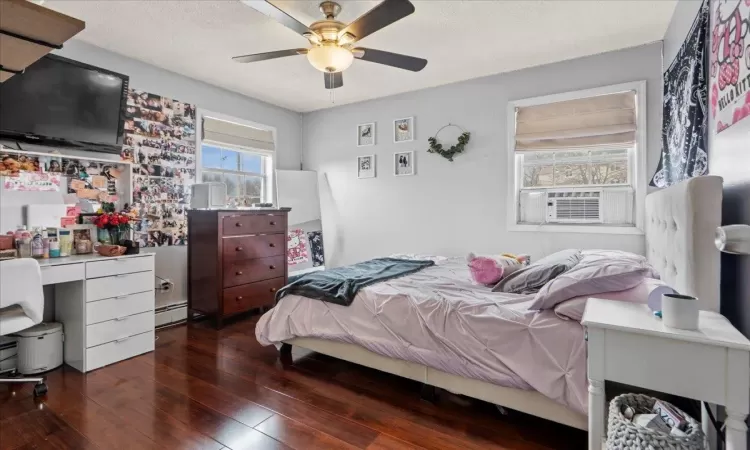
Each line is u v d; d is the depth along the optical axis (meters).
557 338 1.61
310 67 3.41
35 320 2.03
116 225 2.78
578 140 3.29
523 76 3.50
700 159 1.82
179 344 2.93
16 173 2.50
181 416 1.89
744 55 1.29
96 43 2.91
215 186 3.51
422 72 3.56
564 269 2.04
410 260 3.32
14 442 1.67
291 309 2.52
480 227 3.76
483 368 1.77
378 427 1.80
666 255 1.84
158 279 3.39
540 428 1.79
